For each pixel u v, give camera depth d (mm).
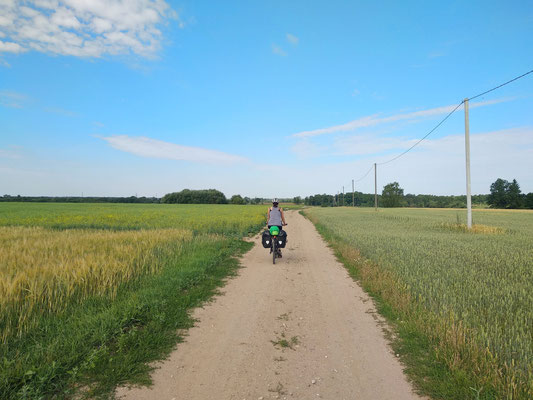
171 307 5641
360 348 4324
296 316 5543
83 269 6250
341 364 3889
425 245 12375
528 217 41156
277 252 10523
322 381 3506
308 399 3170
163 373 3609
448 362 3742
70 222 22266
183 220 23609
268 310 5828
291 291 7086
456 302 5539
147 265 8297
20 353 3752
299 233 20703
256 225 22391
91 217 26547
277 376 3600
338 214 44375
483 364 3604
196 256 10008
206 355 4066
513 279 7336
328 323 5227
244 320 5312
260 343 4453
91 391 3191
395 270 7965
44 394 3146
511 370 3406
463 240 14484
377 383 3479
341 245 13164
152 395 3189
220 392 3266
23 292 5270
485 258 9602
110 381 3381
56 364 3496
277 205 10703
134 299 5609
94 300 5559
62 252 8508
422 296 6012
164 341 4395
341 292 7031
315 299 6516
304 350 4258
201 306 5953
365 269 8570
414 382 3510
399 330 4879
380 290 6789
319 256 11727
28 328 4379
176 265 8609
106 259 7586
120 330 4422
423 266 8297
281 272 8977
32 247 9453
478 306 5309
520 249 11477
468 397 3201
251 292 6965
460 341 3963
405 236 15734
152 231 14594
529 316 4902
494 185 98188
